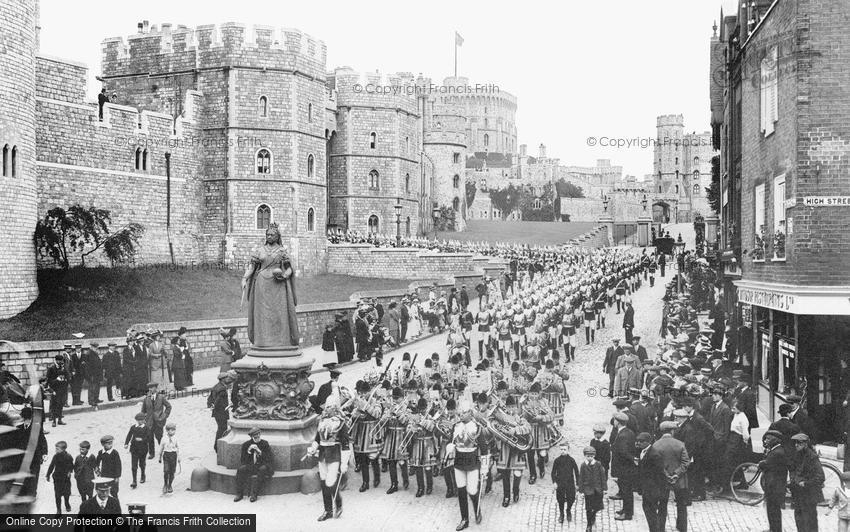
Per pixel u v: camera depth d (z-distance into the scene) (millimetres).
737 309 34375
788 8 22531
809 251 21281
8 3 38031
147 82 64000
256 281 20656
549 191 135875
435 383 21172
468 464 16375
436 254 64062
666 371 22531
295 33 62219
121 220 53781
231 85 60906
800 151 21328
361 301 41000
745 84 30219
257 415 20047
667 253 80188
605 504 18125
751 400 22125
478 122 188250
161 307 44094
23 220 39656
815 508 14781
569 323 34031
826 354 21312
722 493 18250
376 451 19312
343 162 80562
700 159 149125
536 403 20141
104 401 29188
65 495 16609
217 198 61469
